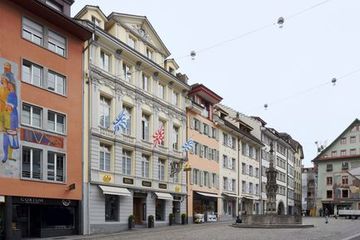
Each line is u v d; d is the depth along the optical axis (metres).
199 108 50.84
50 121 29.72
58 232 29.62
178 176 46.25
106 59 36.09
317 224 46.22
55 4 31.84
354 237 27.16
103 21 37.00
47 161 29.03
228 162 60.34
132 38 39.91
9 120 26.39
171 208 44.16
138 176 38.78
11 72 26.89
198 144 51.53
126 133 37.84
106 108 35.81
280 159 86.44
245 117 75.56
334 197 90.56
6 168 25.94
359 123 90.06
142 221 39.44
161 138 40.03
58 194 29.66
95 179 33.28
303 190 111.62
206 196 52.06
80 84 32.62
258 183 71.81
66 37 31.72
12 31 27.28
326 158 92.69
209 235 28.58
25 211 27.86
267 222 39.38
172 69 46.97
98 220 33.25
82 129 32.44
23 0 27.75
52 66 30.14
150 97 41.25
